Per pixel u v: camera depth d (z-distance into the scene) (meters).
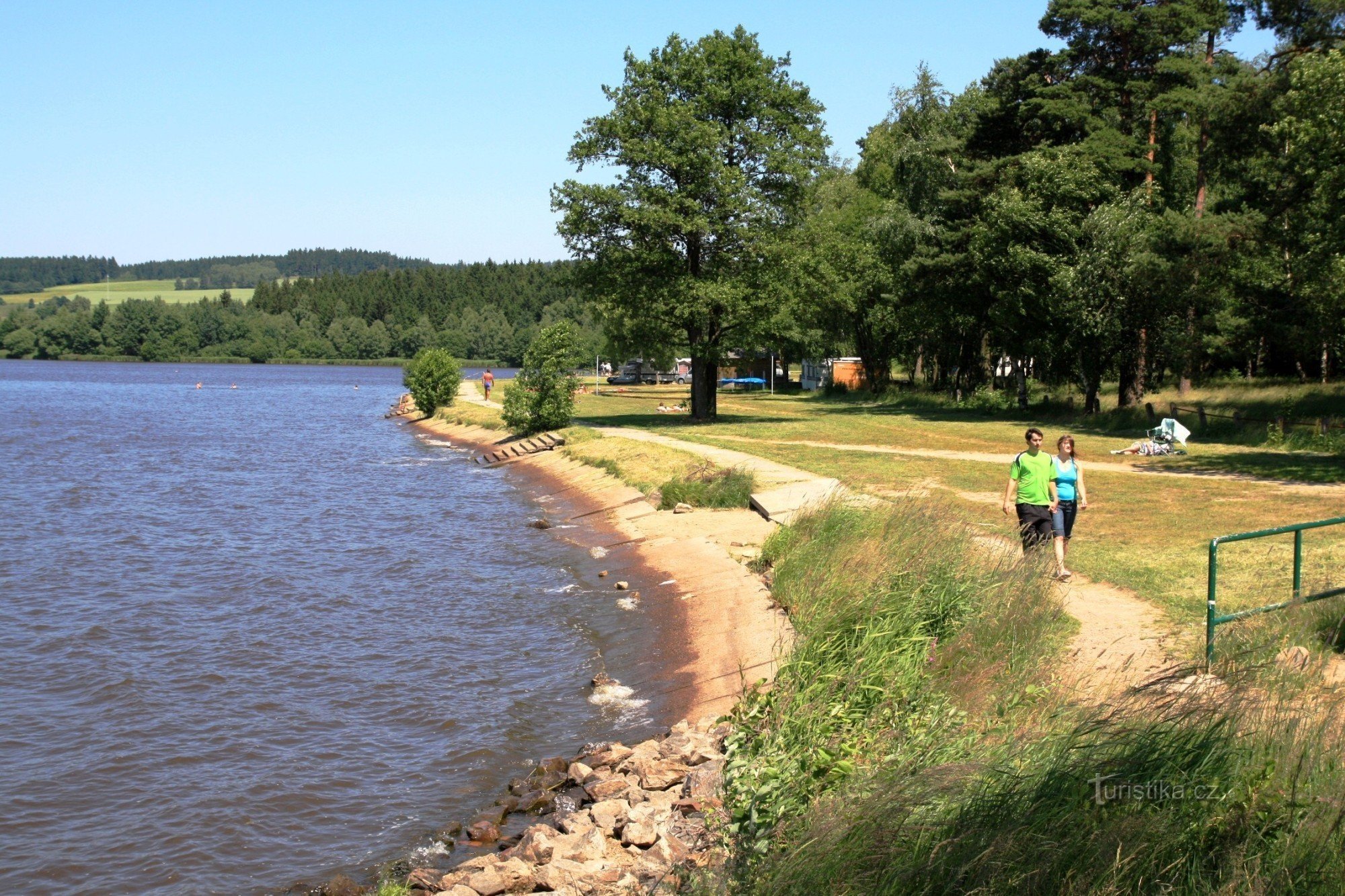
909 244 53.75
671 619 16.08
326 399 101.38
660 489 26.86
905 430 41.38
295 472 40.50
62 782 10.80
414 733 12.01
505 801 9.93
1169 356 44.62
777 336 50.12
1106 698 8.12
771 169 46.03
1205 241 37.69
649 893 7.43
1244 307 41.28
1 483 36.53
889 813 6.56
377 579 20.34
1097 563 15.30
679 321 46.00
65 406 84.19
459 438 54.09
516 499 32.16
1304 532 17.03
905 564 12.20
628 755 10.62
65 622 17.12
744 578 17.28
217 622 17.03
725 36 46.50
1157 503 21.25
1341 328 35.47
